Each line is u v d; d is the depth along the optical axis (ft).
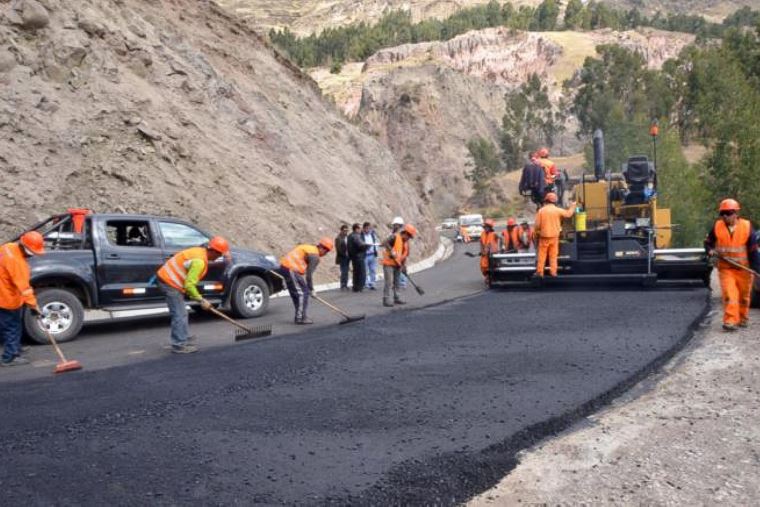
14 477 14.35
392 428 16.81
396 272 42.14
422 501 12.76
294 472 14.19
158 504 12.80
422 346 26.94
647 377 21.36
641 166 47.60
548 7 577.43
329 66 556.10
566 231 47.32
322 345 28.14
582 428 16.71
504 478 13.79
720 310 33.45
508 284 49.47
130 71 60.75
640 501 12.57
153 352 28.76
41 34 54.24
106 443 16.37
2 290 26.43
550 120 349.00
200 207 55.62
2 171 46.01
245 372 23.57
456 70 381.19
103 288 33.91
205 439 16.44
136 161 53.93
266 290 39.81
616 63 317.22
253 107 74.69
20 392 21.89
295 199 67.00
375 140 110.32
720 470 13.87
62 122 51.06
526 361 23.41
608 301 37.78
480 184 300.61
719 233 28.14
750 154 94.89
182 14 79.05
